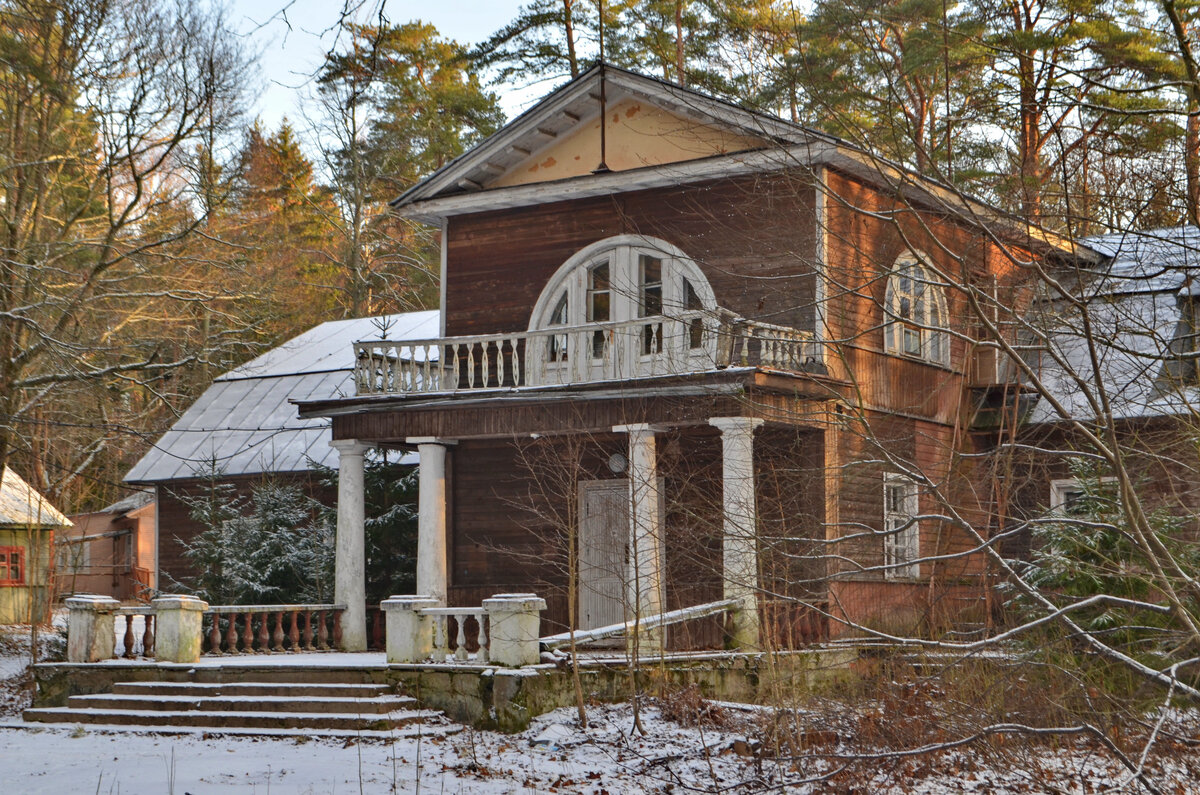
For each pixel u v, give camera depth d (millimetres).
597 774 13875
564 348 23078
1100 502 15961
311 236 50406
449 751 15086
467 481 24250
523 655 16453
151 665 18594
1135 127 13250
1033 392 23750
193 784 13359
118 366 27375
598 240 23094
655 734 15688
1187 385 13102
